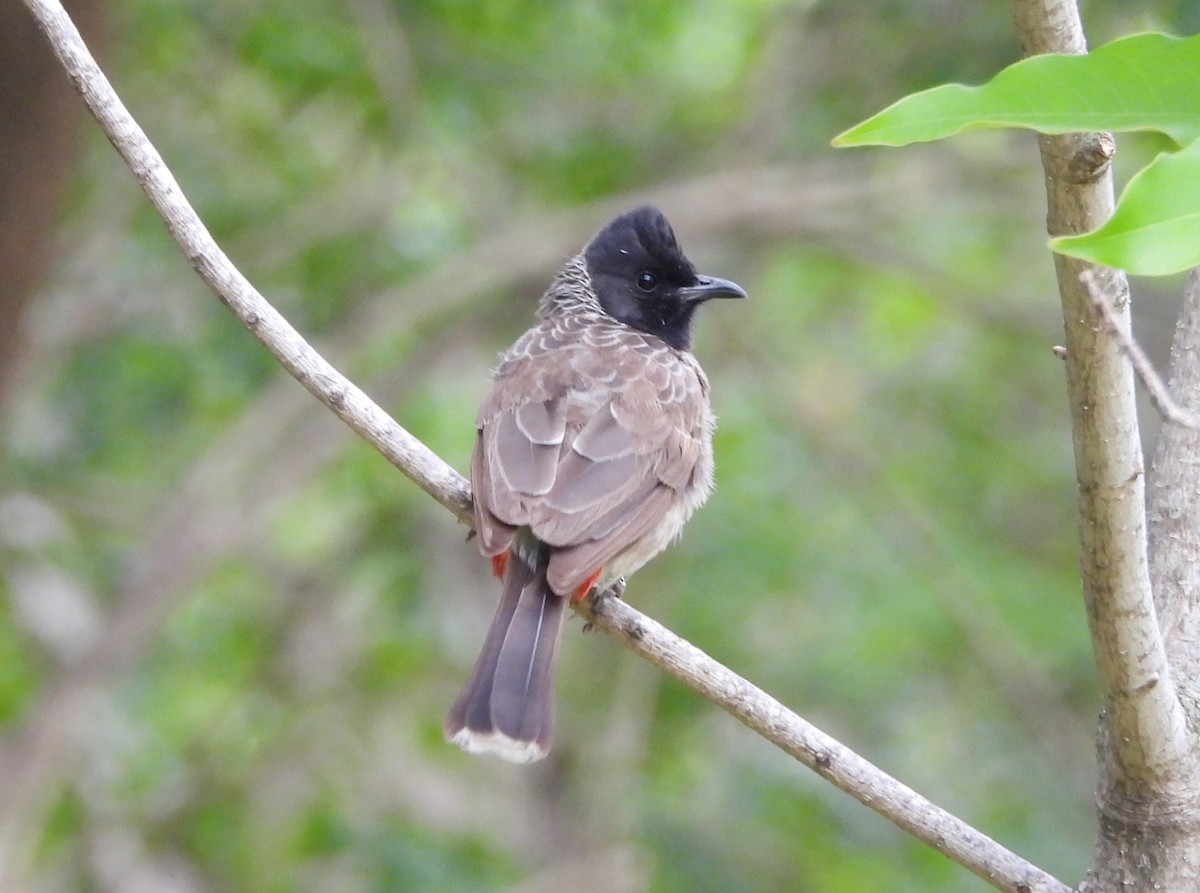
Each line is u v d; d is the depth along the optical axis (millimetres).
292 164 14141
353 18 13117
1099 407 4719
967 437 15562
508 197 14875
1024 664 13961
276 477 13961
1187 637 5270
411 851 12703
